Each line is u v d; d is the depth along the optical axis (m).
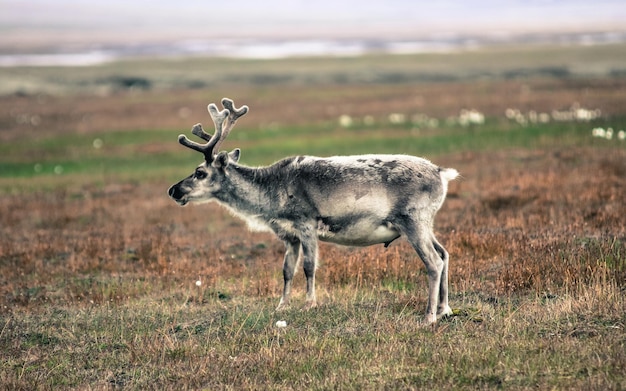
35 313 29.81
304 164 27.33
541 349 20.78
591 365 19.14
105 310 29.56
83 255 40.41
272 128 107.12
